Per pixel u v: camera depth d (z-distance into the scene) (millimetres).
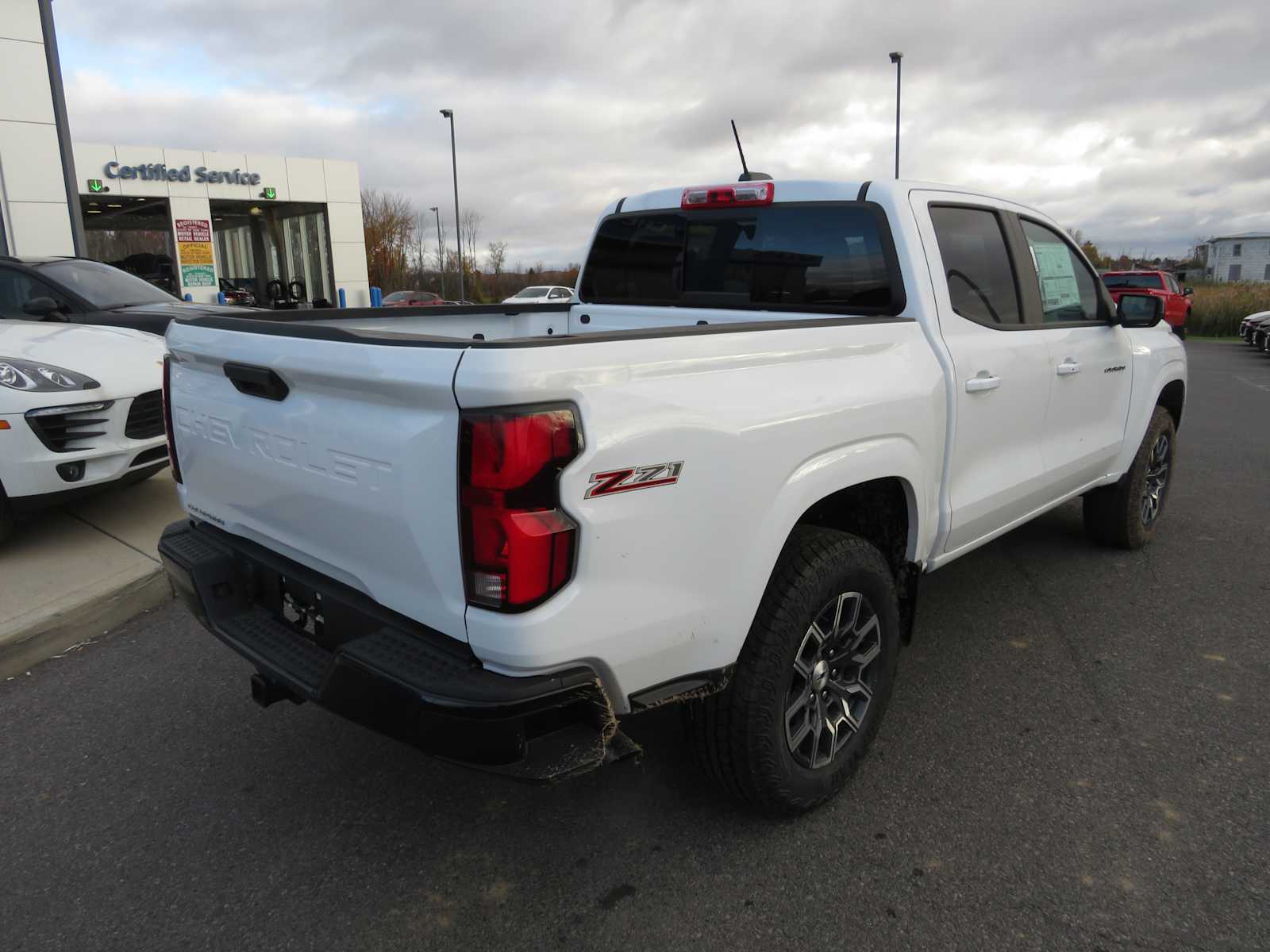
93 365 4812
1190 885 2320
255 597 2652
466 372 1756
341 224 30438
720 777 2477
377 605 2180
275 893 2359
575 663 1939
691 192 3637
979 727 3158
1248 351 22312
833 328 2557
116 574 4371
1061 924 2191
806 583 2391
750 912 2264
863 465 2561
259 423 2377
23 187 13117
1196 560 4906
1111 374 4223
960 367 3023
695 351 2109
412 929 2225
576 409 1840
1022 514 3781
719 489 2117
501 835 2604
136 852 2529
